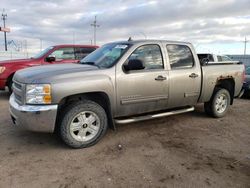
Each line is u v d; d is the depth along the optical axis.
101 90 4.43
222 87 6.65
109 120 4.74
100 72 4.48
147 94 4.97
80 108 4.30
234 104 8.56
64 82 4.11
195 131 5.44
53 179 3.40
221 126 5.84
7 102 8.03
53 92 4.02
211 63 6.19
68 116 4.23
